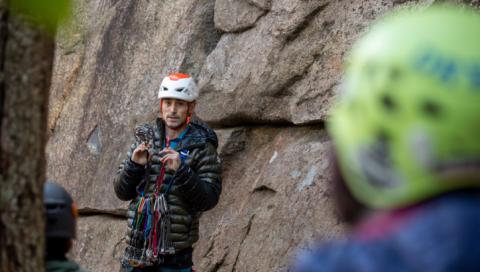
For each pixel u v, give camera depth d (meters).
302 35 6.55
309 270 1.34
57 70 8.97
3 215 2.49
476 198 1.27
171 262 5.45
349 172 1.40
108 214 7.95
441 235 1.24
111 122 8.09
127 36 8.26
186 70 7.45
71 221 2.91
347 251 1.32
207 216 6.89
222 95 7.00
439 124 1.27
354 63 1.40
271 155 6.67
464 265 1.21
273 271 6.14
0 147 2.49
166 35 7.81
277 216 6.30
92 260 7.80
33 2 1.73
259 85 6.74
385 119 1.32
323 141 6.32
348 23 6.26
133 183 5.47
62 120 8.74
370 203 1.36
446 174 1.28
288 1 6.68
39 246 2.56
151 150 5.45
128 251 5.51
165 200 5.36
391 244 1.28
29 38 2.50
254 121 6.87
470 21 1.31
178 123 5.50
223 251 6.60
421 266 1.23
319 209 6.03
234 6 7.17
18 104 2.51
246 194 6.70
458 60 1.27
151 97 7.68
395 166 1.32
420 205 1.30
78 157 8.38
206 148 5.50
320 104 6.34
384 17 6.01
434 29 1.31
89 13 8.88
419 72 1.29
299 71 6.50
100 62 8.49
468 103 1.26
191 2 7.72
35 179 2.54
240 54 6.99
